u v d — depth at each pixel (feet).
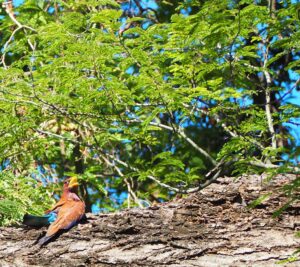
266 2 52.39
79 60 45.42
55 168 60.75
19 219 42.16
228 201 34.99
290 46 46.19
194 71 46.96
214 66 46.91
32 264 33.09
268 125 48.01
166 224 34.09
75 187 37.99
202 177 47.42
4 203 42.32
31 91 47.39
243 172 43.83
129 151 61.67
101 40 46.19
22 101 46.68
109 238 33.63
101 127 53.67
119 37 45.68
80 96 48.78
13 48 52.01
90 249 33.37
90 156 55.31
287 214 34.45
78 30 49.08
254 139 48.44
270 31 46.37
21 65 48.39
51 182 55.36
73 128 54.54
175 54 47.14
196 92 47.19
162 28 50.37
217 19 44.68
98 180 56.95
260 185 35.42
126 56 47.19
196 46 46.65
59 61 45.57
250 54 46.73
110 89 46.47
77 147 56.95
